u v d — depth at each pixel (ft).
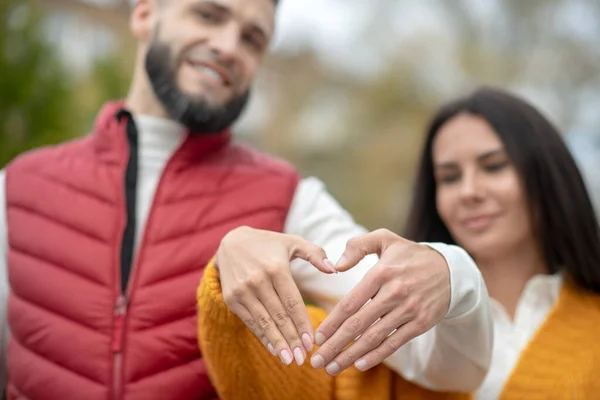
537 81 16.38
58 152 3.68
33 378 3.10
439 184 4.06
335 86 19.11
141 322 3.05
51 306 3.18
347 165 17.76
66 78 7.20
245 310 2.19
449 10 17.83
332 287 2.84
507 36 17.13
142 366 2.99
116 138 3.55
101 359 3.01
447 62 17.60
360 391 2.85
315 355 2.08
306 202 3.55
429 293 2.17
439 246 2.38
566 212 3.83
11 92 6.57
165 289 3.12
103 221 3.30
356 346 2.10
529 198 3.83
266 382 2.61
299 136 18.34
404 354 2.75
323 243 3.31
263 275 2.15
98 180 3.43
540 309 3.83
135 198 3.40
